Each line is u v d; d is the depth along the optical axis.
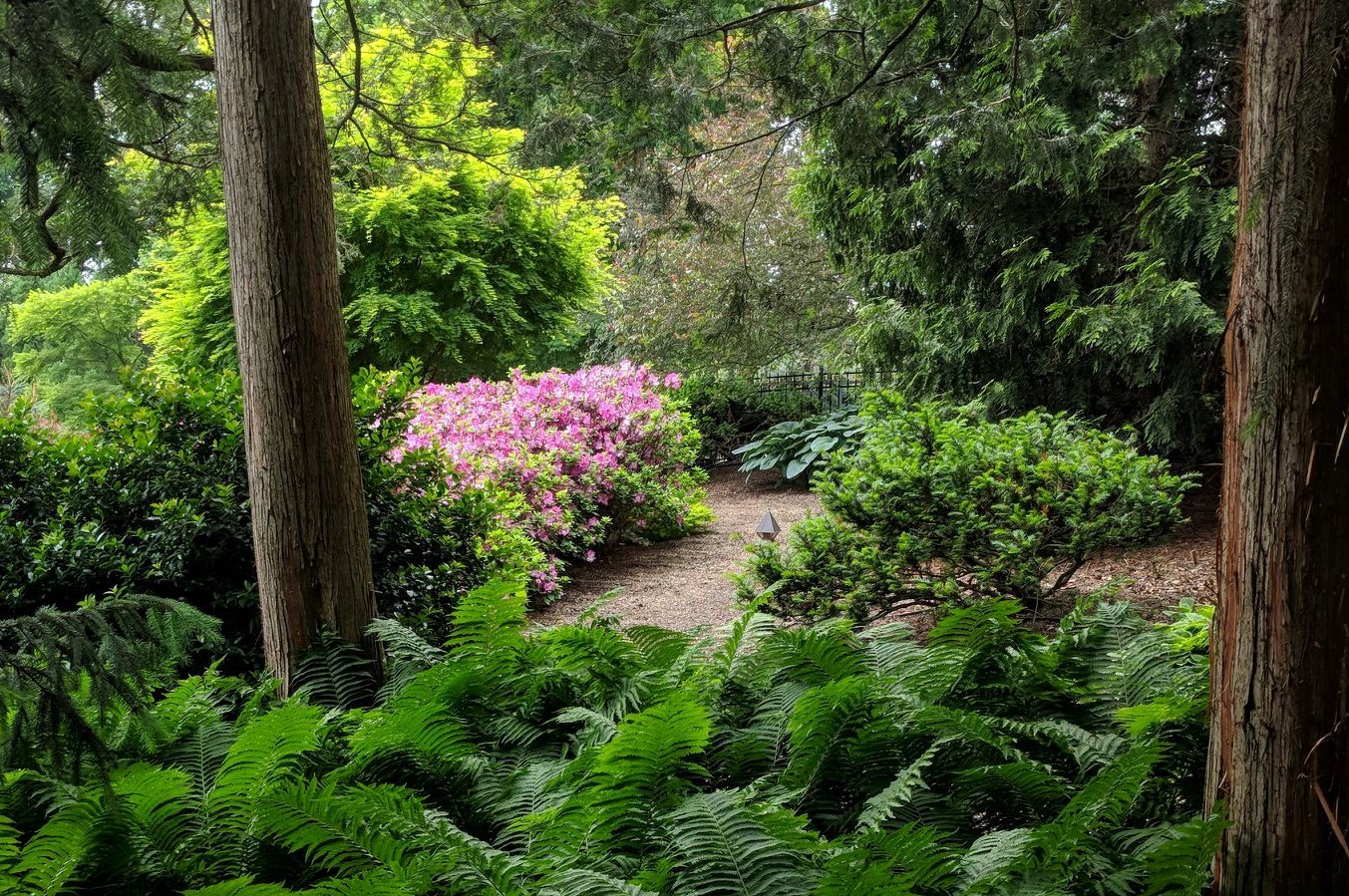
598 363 17.25
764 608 5.37
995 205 7.66
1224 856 1.99
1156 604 5.46
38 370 19.64
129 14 4.06
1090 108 7.13
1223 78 7.22
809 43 5.27
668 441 10.63
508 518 7.87
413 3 6.94
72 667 2.07
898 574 5.45
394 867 1.99
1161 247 6.92
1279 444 1.86
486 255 13.91
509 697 3.24
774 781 2.71
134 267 3.30
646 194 6.08
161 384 5.10
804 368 16.19
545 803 2.58
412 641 3.61
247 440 3.77
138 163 5.45
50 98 2.95
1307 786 1.88
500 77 6.11
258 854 2.45
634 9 5.18
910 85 5.34
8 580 4.37
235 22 3.56
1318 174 1.77
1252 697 1.93
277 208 3.61
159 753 2.91
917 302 8.91
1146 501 4.97
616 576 8.88
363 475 5.25
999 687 2.95
